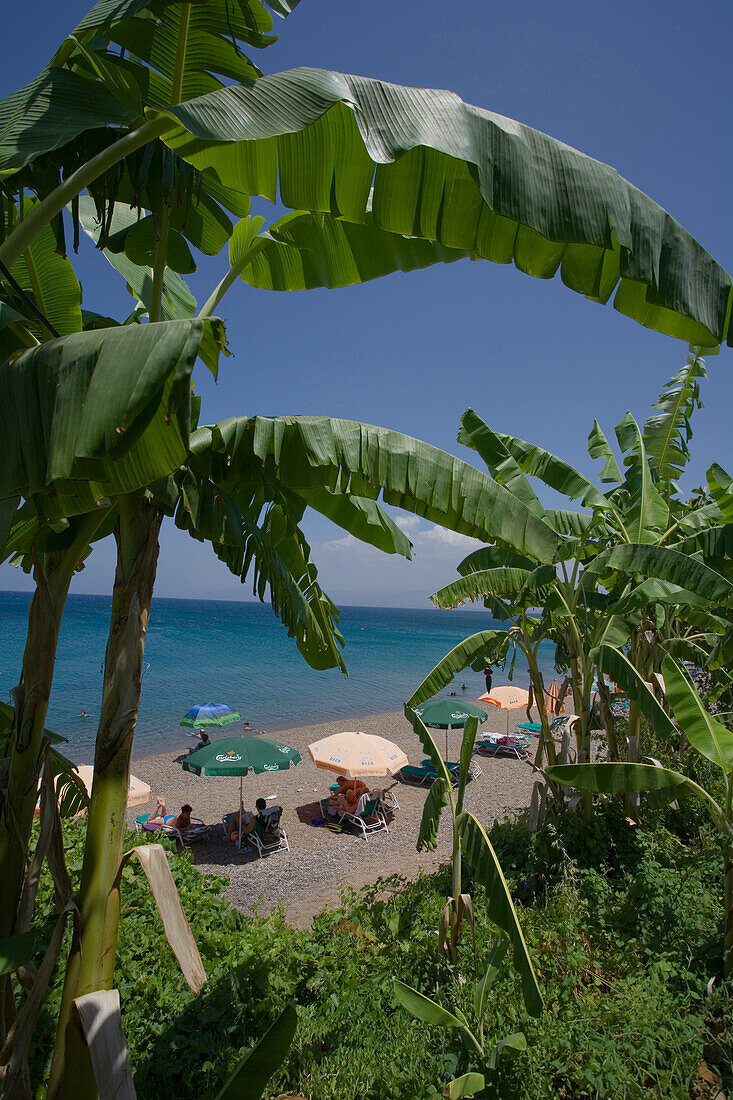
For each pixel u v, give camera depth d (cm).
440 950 567
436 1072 420
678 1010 473
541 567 784
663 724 622
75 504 216
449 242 215
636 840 791
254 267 380
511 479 808
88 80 224
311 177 213
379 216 212
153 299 278
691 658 1043
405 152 176
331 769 1270
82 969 234
